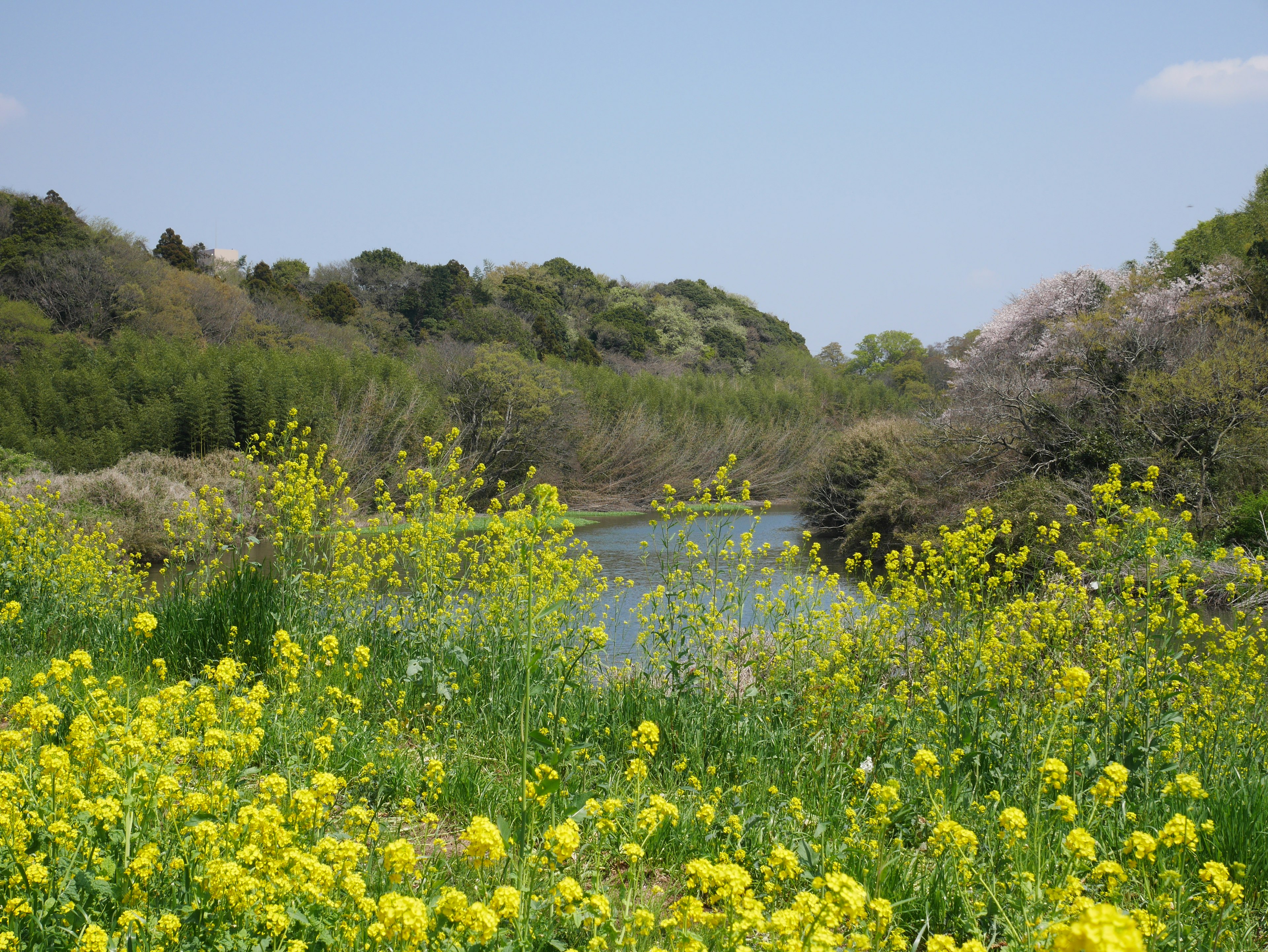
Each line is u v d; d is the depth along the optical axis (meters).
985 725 4.18
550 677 4.88
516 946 2.24
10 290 37.69
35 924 2.19
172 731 3.51
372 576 6.73
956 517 19.19
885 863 3.13
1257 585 5.90
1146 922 2.47
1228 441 16.73
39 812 2.73
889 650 5.59
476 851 2.21
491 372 36.84
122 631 6.23
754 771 4.28
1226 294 21.50
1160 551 5.11
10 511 7.97
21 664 5.56
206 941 2.24
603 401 44.53
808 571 7.18
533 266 77.56
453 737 4.63
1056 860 2.97
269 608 6.10
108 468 21.12
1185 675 4.73
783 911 2.13
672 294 83.62
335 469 7.39
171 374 27.81
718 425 48.00
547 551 6.26
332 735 3.80
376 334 53.91
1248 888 3.12
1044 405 19.83
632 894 2.66
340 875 2.39
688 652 5.20
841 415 56.81
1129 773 3.16
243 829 2.44
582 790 3.86
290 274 66.62
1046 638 4.99
